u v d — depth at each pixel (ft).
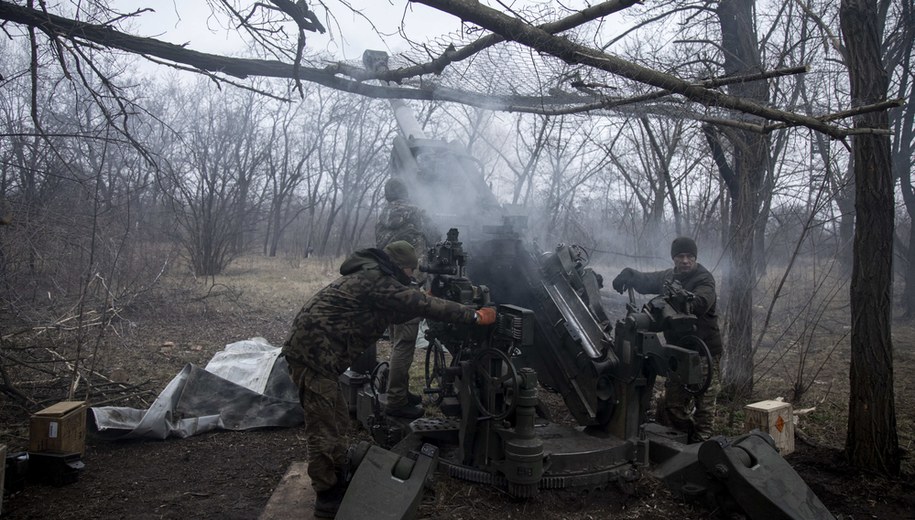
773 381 22.62
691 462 11.96
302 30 11.33
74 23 11.21
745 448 11.41
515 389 11.59
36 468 12.89
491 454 12.50
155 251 36.09
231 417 16.60
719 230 24.61
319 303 11.48
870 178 13.64
